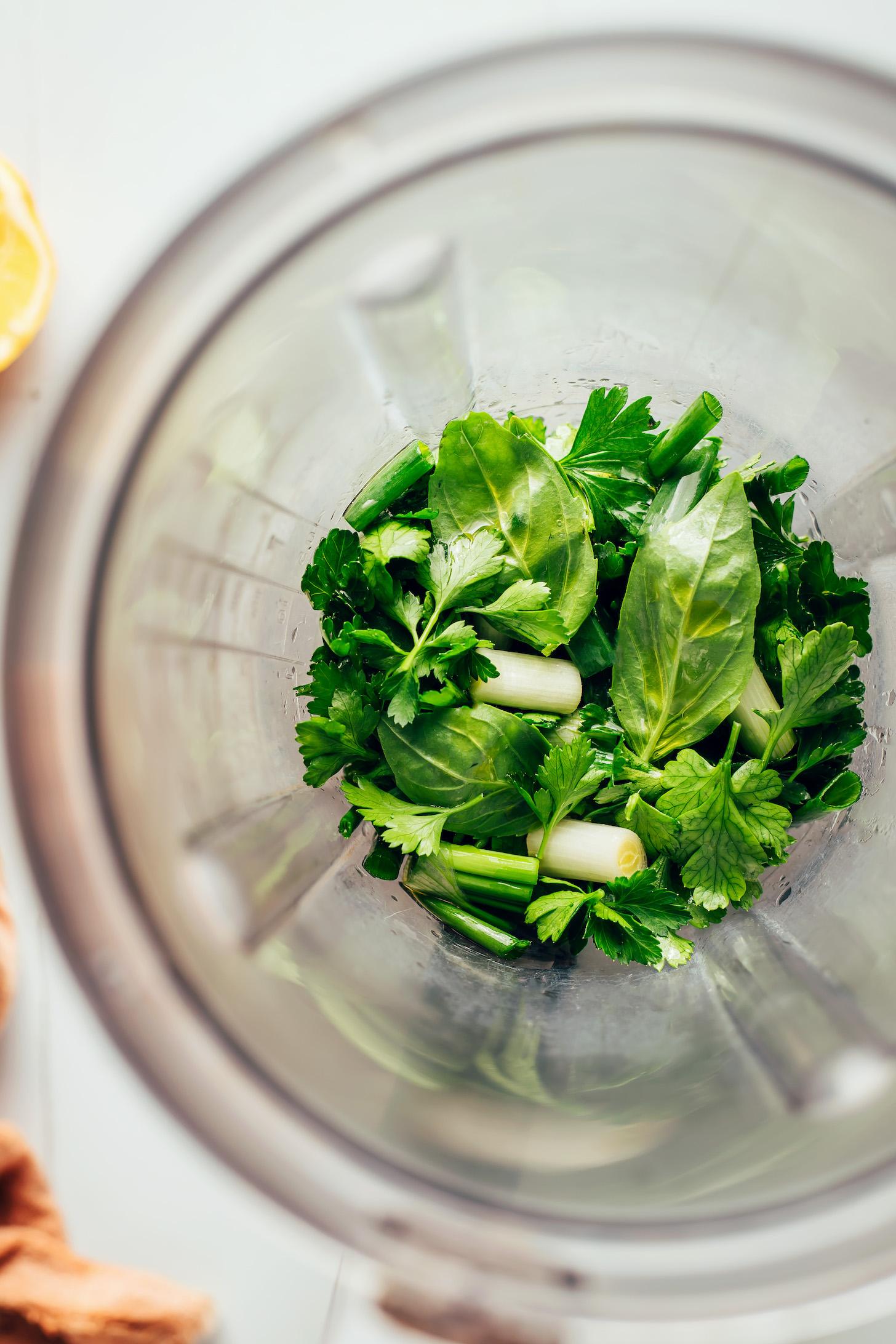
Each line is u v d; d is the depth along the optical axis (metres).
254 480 0.34
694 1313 0.29
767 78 0.30
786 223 0.33
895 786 0.37
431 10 0.43
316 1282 0.40
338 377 0.35
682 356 0.37
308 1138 0.29
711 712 0.36
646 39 0.30
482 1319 0.29
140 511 0.30
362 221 0.31
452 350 0.36
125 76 0.43
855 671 0.37
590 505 0.37
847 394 0.36
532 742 0.37
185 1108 0.29
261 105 0.43
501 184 0.32
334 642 0.36
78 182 0.43
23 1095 0.41
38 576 0.29
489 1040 0.33
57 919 0.29
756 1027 0.34
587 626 0.38
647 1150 0.31
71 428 0.29
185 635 0.32
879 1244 0.29
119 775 0.29
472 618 0.38
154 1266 0.40
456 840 0.37
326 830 0.37
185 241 0.30
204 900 0.31
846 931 0.35
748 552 0.36
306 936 0.34
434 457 0.37
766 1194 0.29
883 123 0.30
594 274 0.36
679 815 0.36
